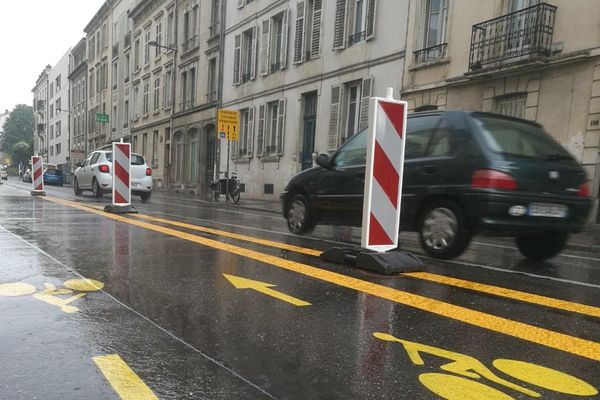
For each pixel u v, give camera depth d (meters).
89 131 54.47
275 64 21.97
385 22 16.03
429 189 5.61
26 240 6.44
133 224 8.54
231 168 25.23
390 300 3.86
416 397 2.26
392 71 15.76
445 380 2.44
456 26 13.71
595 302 3.99
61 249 5.82
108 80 47.72
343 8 17.72
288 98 20.83
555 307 3.80
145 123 38.41
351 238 7.76
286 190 7.92
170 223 9.06
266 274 4.70
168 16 34.12
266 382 2.40
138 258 5.38
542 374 2.53
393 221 5.14
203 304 3.66
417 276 4.76
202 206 16.16
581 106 10.92
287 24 20.78
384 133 4.91
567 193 5.52
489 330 3.21
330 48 18.41
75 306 3.54
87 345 2.80
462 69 13.50
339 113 17.84
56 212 10.37
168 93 34.16
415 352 2.80
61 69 68.56
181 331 3.08
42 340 2.86
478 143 5.30
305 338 3.00
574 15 11.05
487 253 6.66
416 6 14.88
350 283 4.39
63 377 2.39
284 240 7.15
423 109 14.83
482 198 5.10
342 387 2.35
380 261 4.81
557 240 5.91
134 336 2.97
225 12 26.19
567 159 5.70
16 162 101.06
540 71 11.70
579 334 3.17
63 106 67.44
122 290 4.01
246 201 20.62
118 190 10.70
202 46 28.98
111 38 46.81
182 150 31.56
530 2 12.04
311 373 2.51
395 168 5.06
